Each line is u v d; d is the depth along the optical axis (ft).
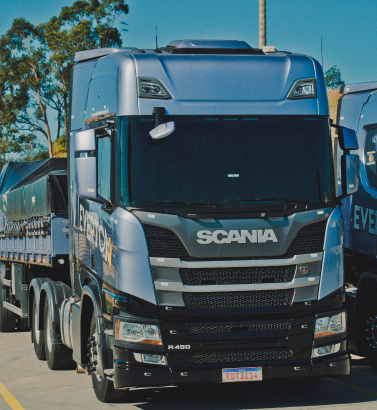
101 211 23.67
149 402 24.41
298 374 21.88
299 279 21.76
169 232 21.29
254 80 23.39
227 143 22.59
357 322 29.68
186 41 25.11
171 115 22.58
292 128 23.11
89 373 25.72
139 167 22.00
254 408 23.06
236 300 21.56
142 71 22.77
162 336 21.25
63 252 33.50
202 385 27.32
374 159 28.73
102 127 23.02
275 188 22.40
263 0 54.49
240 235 21.47
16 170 46.24
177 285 21.21
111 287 22.17
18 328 47.14
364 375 28.71
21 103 176.24
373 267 28.43
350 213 30.14
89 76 27.25
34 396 26.07
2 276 46.39
